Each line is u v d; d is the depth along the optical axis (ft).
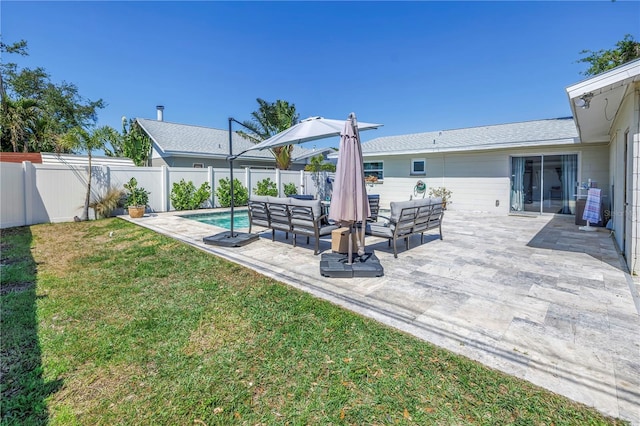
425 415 6.37
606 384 7.18
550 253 19.76
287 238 24.44
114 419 6.37
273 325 10.14
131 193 38.86
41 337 9.46
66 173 34.01
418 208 20.30
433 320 10.41
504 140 40.93
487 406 6.56
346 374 7.68
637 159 15.02
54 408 6.66
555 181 38.83
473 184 44.37
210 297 12.50
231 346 8.97
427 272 15.71
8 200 29.96
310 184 59.62
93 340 9.30
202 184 46.39
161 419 6.38
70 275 15.30
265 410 6.59
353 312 11.00
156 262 17.39
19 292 13.12
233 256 18.78
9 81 68.03
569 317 10.61
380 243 23.00
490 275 15.21
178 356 8.51
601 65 54.85
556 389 7.04
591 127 26.89
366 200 15.69
